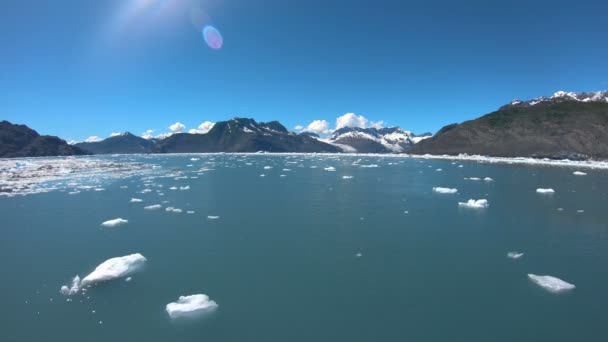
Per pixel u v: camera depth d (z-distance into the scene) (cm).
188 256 1362
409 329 864
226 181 3691
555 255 1373
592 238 1588
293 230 1722
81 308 962
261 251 1415
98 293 1052
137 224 1830
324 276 1179
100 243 1513
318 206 2320
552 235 1639
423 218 1975
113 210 2166
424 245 1497
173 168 5619
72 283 1115
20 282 1122
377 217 2000
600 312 942
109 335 838
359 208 2255
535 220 1917
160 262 1293
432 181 3672
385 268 1244
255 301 1004
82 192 2867
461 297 1031
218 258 1341
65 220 1912
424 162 7156
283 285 1107
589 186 3195
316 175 4381
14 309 954
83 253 1390
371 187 3222
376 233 1673
